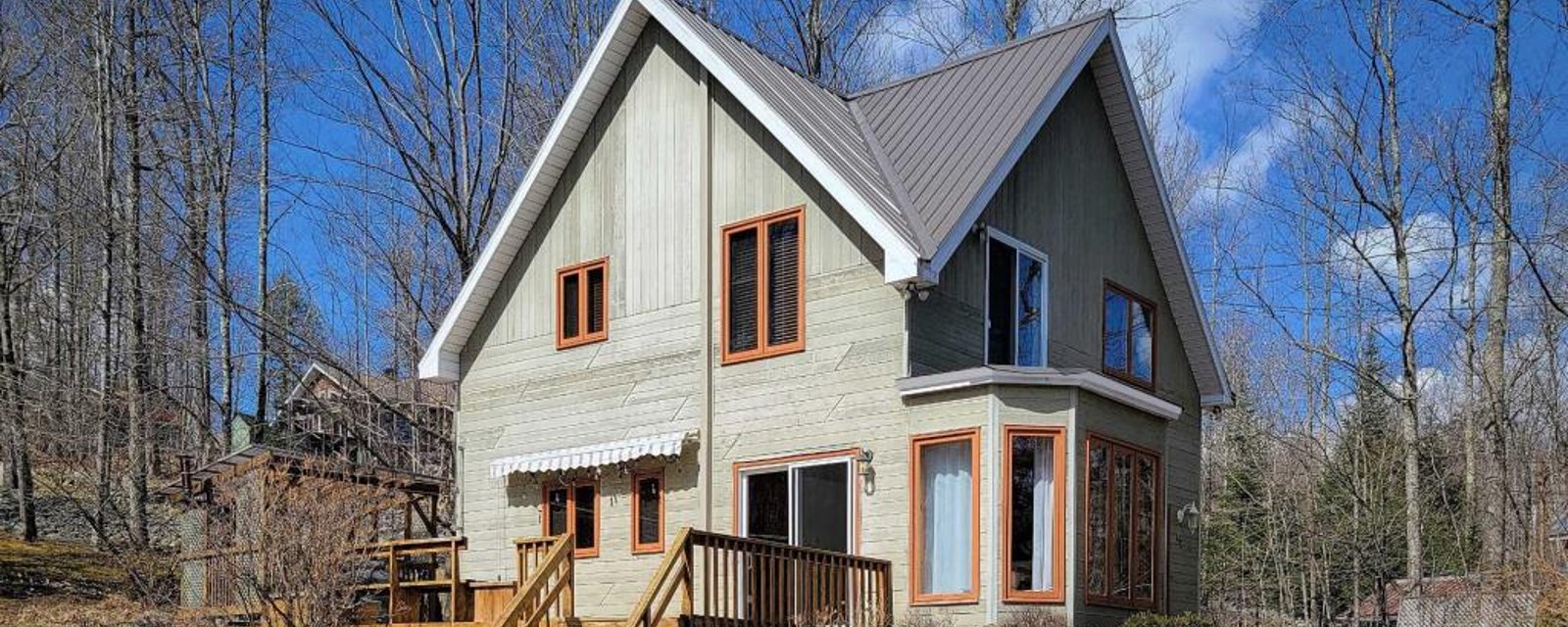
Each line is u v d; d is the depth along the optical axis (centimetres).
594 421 2161
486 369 2336
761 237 2002
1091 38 2166
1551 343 2209
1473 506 2411
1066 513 1750
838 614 1673
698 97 2111
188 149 3731
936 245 1769
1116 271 2297
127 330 3641
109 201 3419
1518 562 1997
